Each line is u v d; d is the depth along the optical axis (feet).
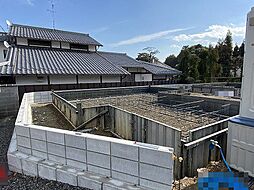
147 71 56.85
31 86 32.94
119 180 6.57
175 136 9.07
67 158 7.49
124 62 56.24
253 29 6.81
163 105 24.34
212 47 80.94
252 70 7.09
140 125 12.37
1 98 19.99
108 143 6.61
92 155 6.98
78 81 39.17
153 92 39.65
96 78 41.52
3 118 19.63
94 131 15.97
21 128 8.50
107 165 6.74
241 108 7.72
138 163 6.18
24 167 8.04
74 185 6.97
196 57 67.62
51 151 7.80
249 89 7.31
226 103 19.30
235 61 84.84
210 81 66.08
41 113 21.16
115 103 25.45
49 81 35.73
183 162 8.32
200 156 8.92
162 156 5.78
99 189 6.50
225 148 10.16
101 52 59.77
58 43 47.85
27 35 43.50
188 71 64.85
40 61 37.78
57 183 7.18
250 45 7.02
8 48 40.65
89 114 16.47
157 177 5.92
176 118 17.46
